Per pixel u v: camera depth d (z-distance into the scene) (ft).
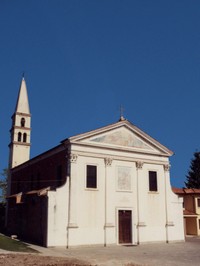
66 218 106.11
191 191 169.48
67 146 113.80
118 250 99.81
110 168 118.21
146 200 123.44
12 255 76.84
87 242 107.76
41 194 109.29
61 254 87.10
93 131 116.78
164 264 71.61
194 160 239.09
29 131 171.12
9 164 166.61
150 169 127.44
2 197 228.02
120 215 117.08
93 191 112.88
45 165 128.36
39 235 110.11
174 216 128.36
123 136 123.85
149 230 121.08
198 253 92.27
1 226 167.84
